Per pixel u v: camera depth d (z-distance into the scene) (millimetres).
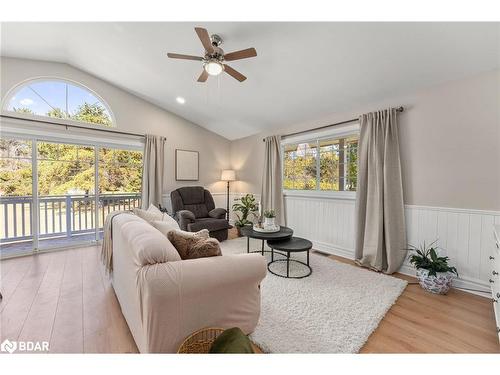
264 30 2277
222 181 5672
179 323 1212
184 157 4988
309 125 3959
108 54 3250
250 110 4105
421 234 2680
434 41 2020
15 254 3281
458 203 2416
